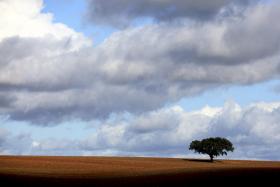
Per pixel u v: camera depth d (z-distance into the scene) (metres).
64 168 100.00
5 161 127.06
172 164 143.00
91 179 59.44
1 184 52.88
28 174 69.56
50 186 51.59
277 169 66.19
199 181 52.06
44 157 162.38
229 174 57.41
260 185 47.38
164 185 50.16
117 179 58.72
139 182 53.94
